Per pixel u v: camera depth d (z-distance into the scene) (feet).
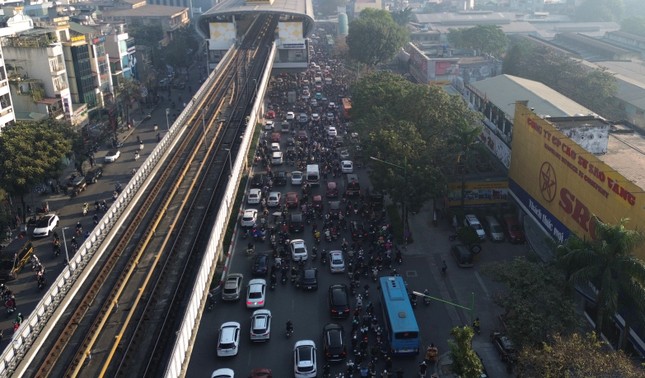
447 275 236.02
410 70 578.66
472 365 142.72
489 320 206.39
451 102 310.04
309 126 425.69
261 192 310.24
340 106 475.31
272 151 370.94
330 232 265.54
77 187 319.68
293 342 194.90
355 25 568.41
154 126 442.50
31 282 234.38
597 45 577.02
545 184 238.89
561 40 645.10
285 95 511.40
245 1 635.25
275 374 179.73
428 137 294.46
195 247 208.03
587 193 203.41
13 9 417.69
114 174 351.05
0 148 273.54
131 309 167.22
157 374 143.64
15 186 272.10
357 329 199.31
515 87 331.98
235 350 186.50
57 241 256.73
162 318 165.48
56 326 159.22
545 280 170.60
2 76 316.60
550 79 420.77
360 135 305.53
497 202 282.97
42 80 371.97
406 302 195.31
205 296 170.09
